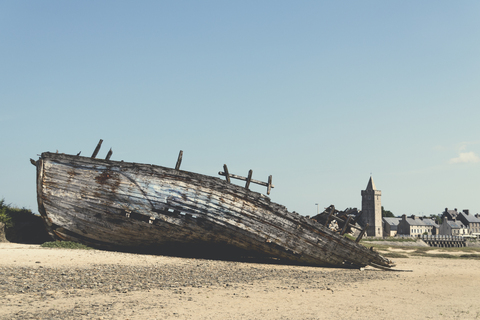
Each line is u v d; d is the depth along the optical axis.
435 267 35.00
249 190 24.88
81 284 14.29
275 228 25.47
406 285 20.98
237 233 24.88
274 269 23.86
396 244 104.25
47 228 24.02
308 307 13.30
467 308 14.48
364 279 22.66
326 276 22.67
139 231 24.31
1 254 19.50
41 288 13.17
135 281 15.73
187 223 24.23
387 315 12.64
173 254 26.58
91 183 23.52
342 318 11.89
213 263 23.75
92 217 23.73
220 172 24.97
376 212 136.50
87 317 10.20
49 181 23.34
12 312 10.21
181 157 24.12
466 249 85.75
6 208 29.20
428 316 12.74
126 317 10.46
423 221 168.88
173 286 15.40
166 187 23.80
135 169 23.73
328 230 26.70
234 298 13.98
